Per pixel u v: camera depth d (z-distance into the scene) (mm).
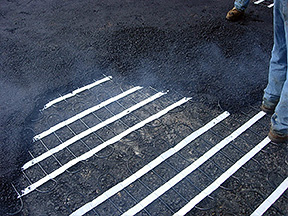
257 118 3201
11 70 4000
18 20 5188
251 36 4520
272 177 2633
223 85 3623
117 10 5352
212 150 2881
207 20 4945
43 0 5805
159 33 4645
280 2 2422
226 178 2637
